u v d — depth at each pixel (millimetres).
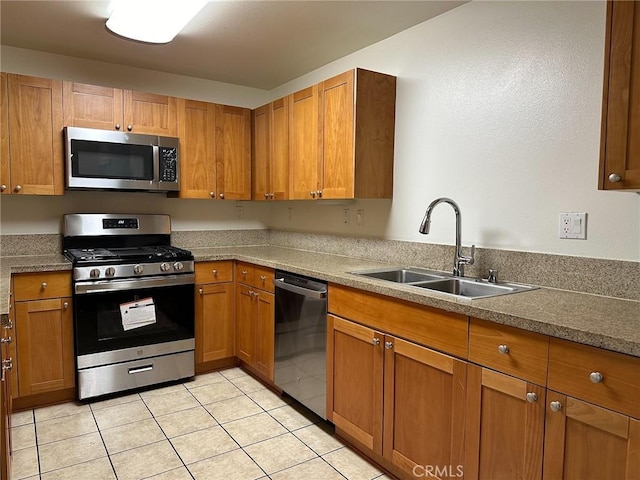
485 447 1562
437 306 1699
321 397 2414
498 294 1803
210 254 3273
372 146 2650
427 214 2150
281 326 2750
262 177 3521
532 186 2018
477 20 2238
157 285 2969
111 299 2820
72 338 2750
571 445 1313
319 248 3395
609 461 1228
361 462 2145
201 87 3691
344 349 2238
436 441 1752
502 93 2133
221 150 3518
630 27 1367
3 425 1442
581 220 1845
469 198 2299
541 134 1978
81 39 2818
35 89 2793
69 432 2398
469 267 2279
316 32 2693
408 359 1869
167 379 3045
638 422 1160
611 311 1498
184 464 2109
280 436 2375
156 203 3553
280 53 3061
